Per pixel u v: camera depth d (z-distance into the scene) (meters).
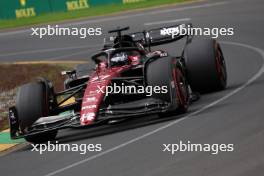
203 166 27.48
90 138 37.66
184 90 39.16
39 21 118.00
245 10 88.00
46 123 37.31
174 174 27.08
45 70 72.31
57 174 30.69
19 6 126.00
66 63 74.88
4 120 53.47
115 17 105.69
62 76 67.94
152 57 38.56
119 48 39.91
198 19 88.25
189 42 45.12
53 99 40.22
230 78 49.44
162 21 93.00
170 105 36.97
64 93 40.25
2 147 41.22
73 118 36.94
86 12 118.25
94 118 35.28
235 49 64.19
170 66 37.62
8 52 92.69
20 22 120.69
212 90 44.25
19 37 103.94
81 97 41.66
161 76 37.22
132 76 39.97
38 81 40.19
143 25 92.81
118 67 39.06
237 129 32.56
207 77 43.03
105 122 35.59
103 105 37.88
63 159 33.56
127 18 101.94
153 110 36.47
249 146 29.17
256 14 83.69
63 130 42.97
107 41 42.03
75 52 82.94
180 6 103.25
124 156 31.53
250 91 42.38
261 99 38.91
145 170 28.42
